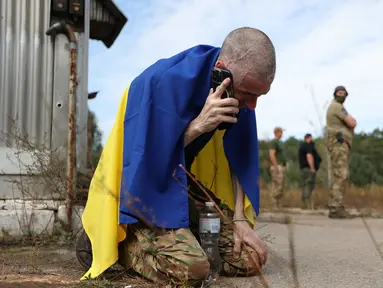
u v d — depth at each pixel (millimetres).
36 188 4328
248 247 2984
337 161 7789
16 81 4457
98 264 2693
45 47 4566
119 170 2822
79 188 4523
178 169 2729
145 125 2701
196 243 2641
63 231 4184
